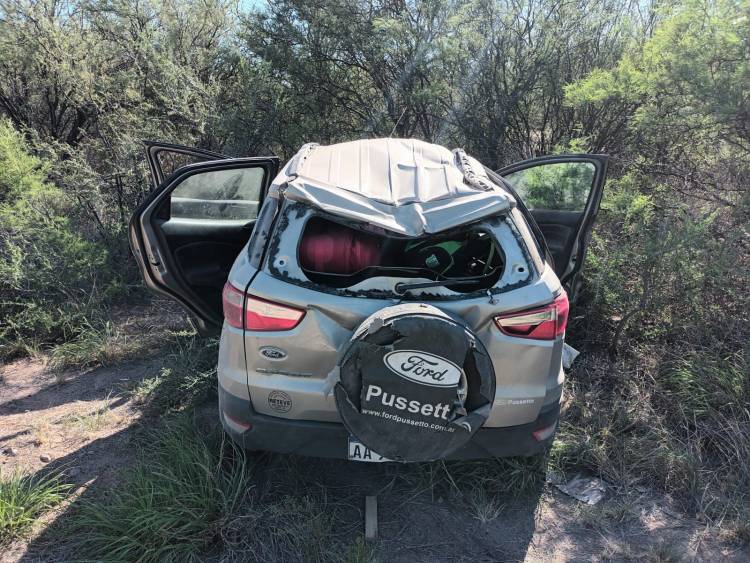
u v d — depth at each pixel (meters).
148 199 3.15
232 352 2.45
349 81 7.92
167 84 6.92
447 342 2.12
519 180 4.12
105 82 7.10
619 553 2.58
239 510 2.70
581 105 6.07
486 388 2.19
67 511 2.78
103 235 6.45
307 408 2.42
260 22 7.86
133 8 7.79
